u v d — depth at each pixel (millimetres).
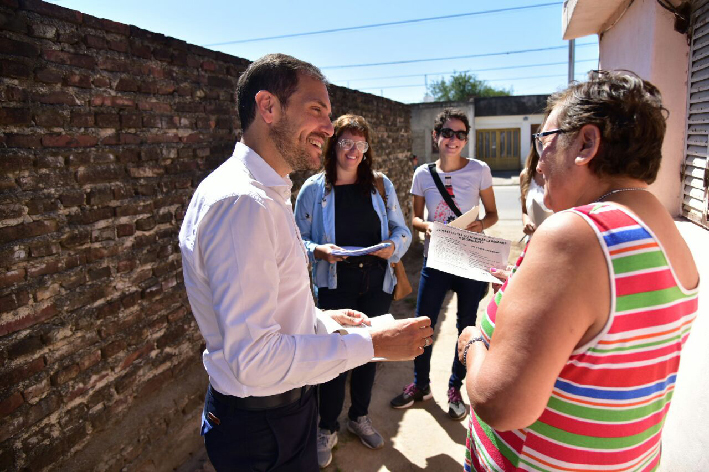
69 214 2229
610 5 3785
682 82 2869
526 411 946
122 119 2490
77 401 2270
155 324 2734
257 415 1437
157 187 2732
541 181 3098
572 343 925
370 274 2727
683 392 1899
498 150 25250
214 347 1415
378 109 6223
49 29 2111
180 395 2811
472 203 3191
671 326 977
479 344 1198
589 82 1078
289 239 1399
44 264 2119
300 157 1452
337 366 1320
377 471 2609
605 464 1034
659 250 938
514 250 7062
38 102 2074
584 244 917
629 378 970
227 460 1476
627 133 996
